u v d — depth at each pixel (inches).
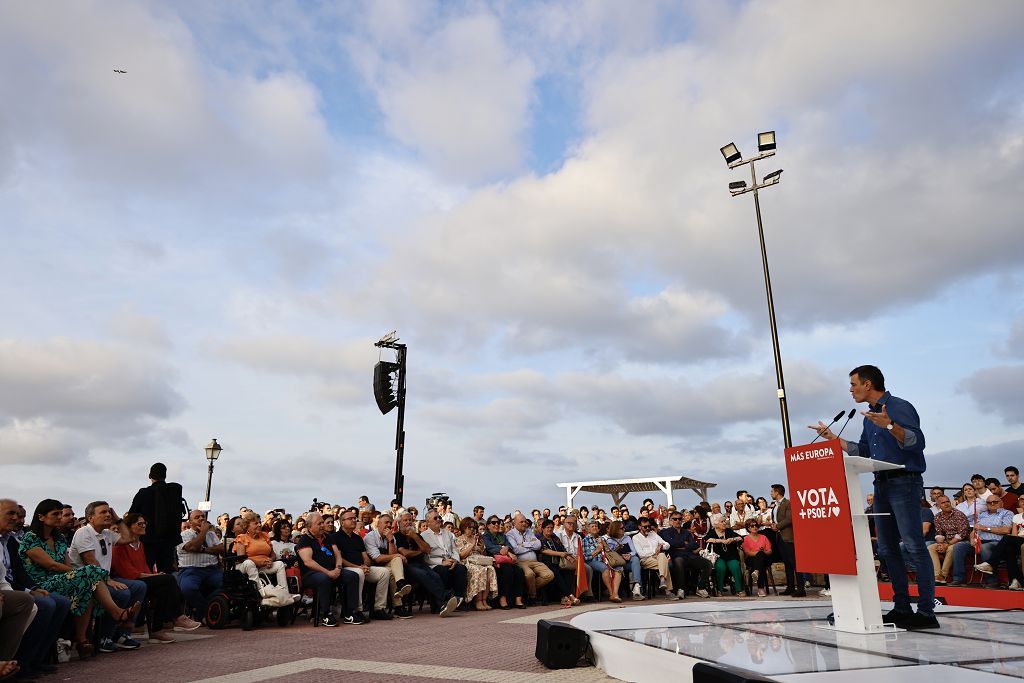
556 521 529.0
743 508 584.1
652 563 509.7
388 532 404.5
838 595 194.7
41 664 221.9
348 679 190.9
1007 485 444.5
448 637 284.2
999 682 126.1
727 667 145.9
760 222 629.9
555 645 203.0
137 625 328.2
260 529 375.2
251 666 219.1
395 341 527.5
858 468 195.3
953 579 401.4
